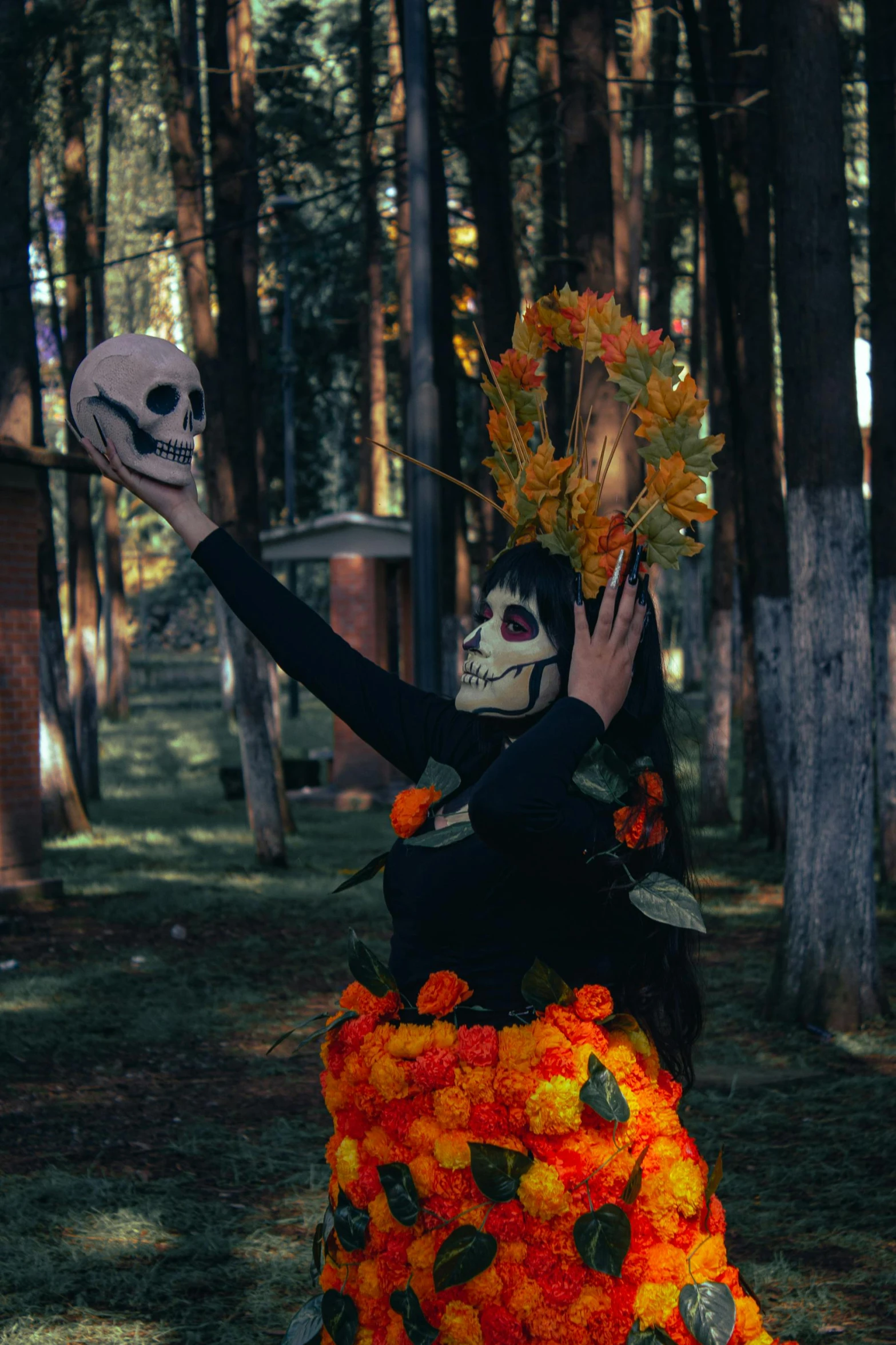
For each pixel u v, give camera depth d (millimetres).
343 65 20375
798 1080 6309
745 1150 5363
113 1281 4121
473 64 13062
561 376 15531
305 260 29656
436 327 14172
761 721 13859
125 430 2189
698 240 21109
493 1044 1830
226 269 13547
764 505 13570
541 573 1984
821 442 7082
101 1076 6605
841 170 7137
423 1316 1808
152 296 28078
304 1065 6781
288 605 2240
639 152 18656
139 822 16812
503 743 2064
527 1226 1785
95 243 20375
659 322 20406
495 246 12969
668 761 2023
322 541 18984
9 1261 4234
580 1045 1831
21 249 12461
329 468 37219
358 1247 1908
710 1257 1855
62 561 47375
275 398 32281
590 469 7637
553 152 16219
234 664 13266
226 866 13250
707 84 10969
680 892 1875
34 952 9406
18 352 12406
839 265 7098
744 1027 7262
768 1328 3801
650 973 2010
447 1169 1812
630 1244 1761
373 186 22453
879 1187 4922
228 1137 5602
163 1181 5016
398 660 20062
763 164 13578
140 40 13742
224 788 19812
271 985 8562
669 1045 2105
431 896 1933
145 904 11000
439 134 13664
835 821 7250
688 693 32625
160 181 27781
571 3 9664
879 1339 3736
